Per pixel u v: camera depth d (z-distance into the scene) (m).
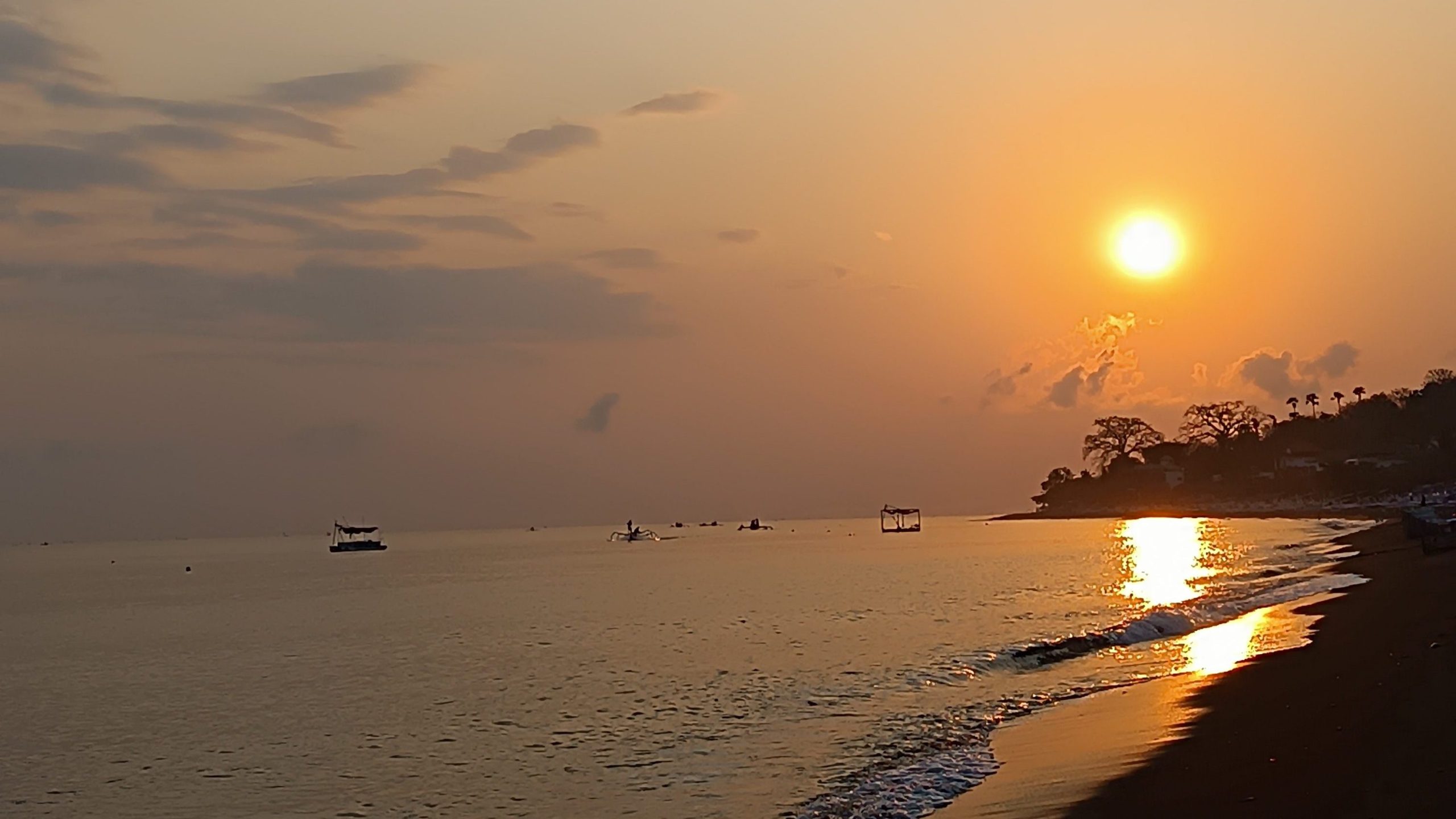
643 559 160.25
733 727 27.69
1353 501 186.00
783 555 158.12
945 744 23.23
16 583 149.38
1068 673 31.98
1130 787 17.48
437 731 30.30
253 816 22.94
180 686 43.75
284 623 72.44
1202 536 144.25
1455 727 17.89
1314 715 20.55
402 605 84.00
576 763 25.14
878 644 43.19
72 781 27.14
